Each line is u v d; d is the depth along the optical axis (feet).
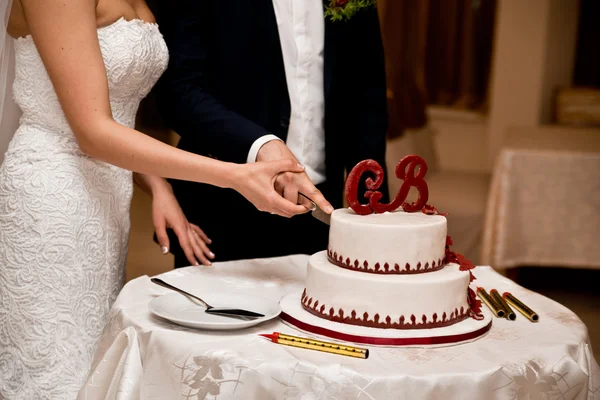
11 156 6.15
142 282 6.38
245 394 4.67
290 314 5.44
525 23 23.53
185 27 7.32
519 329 5.54
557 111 23.03
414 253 5.25
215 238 7.93
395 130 17.81
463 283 5.37
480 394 4.63
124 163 5.78
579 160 14.33
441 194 17.95
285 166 5.69
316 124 7.74
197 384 4.77
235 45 7.38
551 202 14.56
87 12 5.69
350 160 8.28
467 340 5.18
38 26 5.61
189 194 7.95
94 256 6.27
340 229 5.38
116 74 6.19
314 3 7.49
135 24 6.32
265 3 7.32
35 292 5.99
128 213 6.82
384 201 8.26
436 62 26.35
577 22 23.76
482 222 16.48
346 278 5.19
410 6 25.71
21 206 6.01
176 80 7.15
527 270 17.98
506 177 14.64
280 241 8.02
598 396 5.44
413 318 5.14
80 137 5.79
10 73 6.56
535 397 4.82
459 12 25.99
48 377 5.96
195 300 5.83
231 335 5.18
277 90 7.50
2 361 6.05
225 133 6.62
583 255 14.49
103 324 6.37
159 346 5.08
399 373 4.60
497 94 24.20
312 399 4.58
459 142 25.67
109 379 5.35
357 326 5.18
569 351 5.18
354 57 8.04
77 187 6.15
